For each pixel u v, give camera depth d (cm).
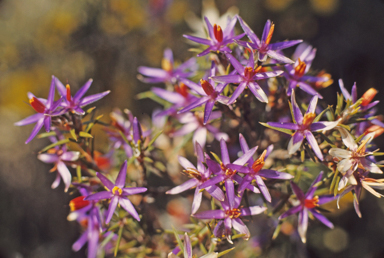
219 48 35
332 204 49
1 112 72
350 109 35
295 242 44
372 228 60
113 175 40
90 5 72
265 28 35
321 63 75
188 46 75
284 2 74
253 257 42
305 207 35
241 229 34
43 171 71
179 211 48
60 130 37
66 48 72
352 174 34
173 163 42
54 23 71
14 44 71
